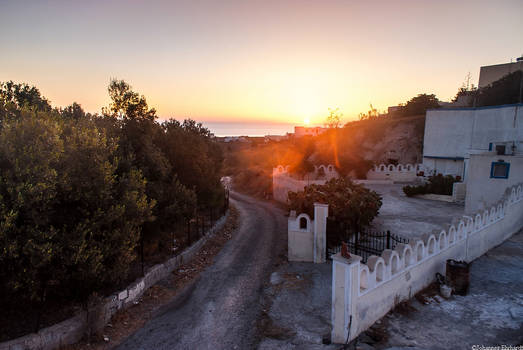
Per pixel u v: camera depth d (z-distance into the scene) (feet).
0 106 32.60
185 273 43.04
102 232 30.25
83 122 37.40
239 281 40.22
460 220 38.96
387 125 135.95
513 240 49.11
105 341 28.12
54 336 26.18
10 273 24.73
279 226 68.44
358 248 41.63
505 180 56.44
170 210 44.09
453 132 99.91
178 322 31.07
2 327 26.71
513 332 25.84
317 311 30.86
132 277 36.42
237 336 28.30
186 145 62.34
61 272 26.48
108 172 30.94
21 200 23.63
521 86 107.14
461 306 30.12
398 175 105.81
